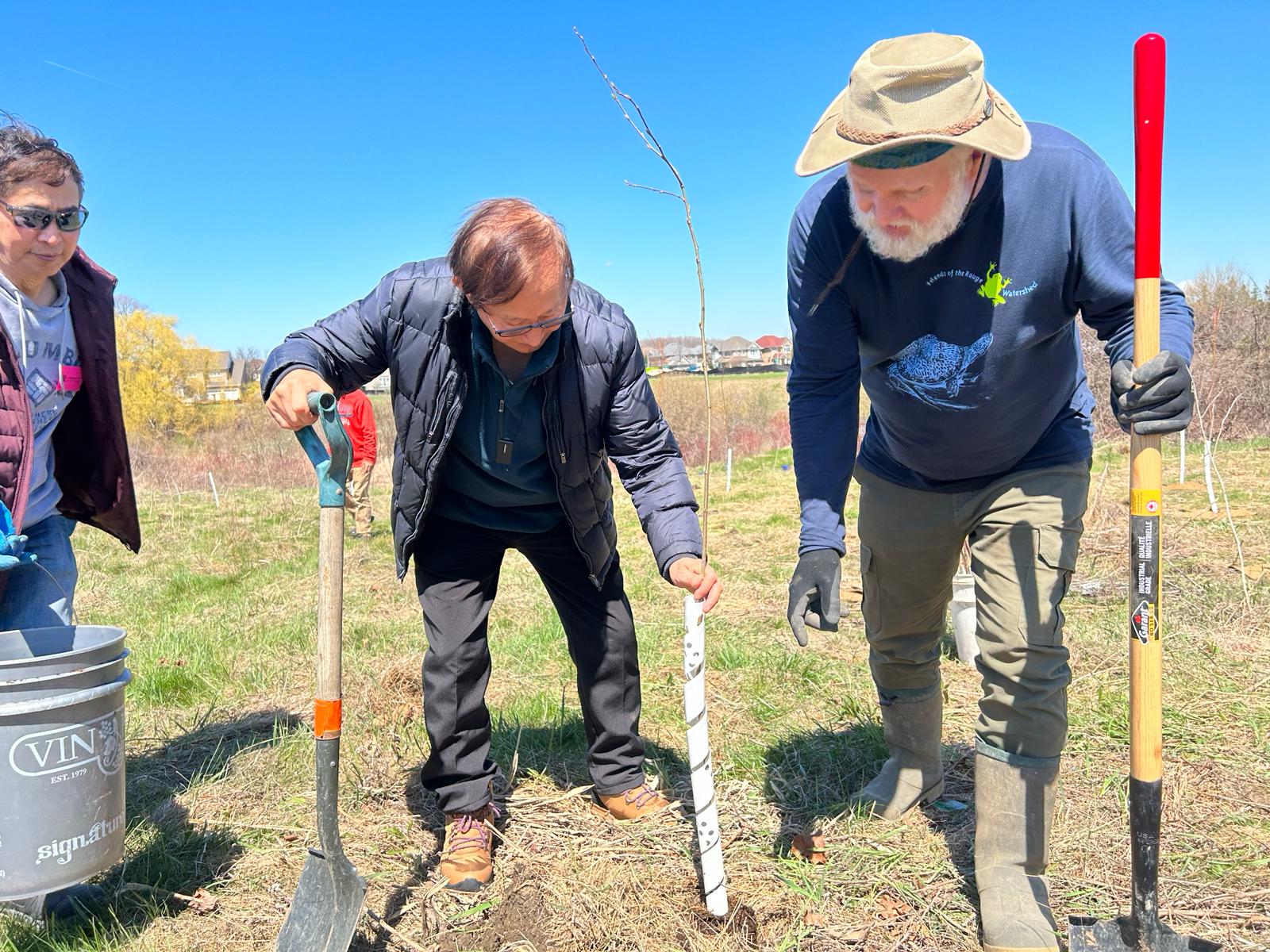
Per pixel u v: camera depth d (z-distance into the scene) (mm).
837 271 2293
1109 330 2156
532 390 2484
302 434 2211
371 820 3113
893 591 2791
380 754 3602
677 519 2562
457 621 2730
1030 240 2102
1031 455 2445
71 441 3047
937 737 3031
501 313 2150
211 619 6293
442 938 2443
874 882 2621
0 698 2193
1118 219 2059
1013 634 2314
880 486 2723
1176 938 1991
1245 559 6602
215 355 31219
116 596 7191
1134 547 1935
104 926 2490
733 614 5992
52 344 2807
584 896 2570
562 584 2920
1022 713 2330
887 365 2412
